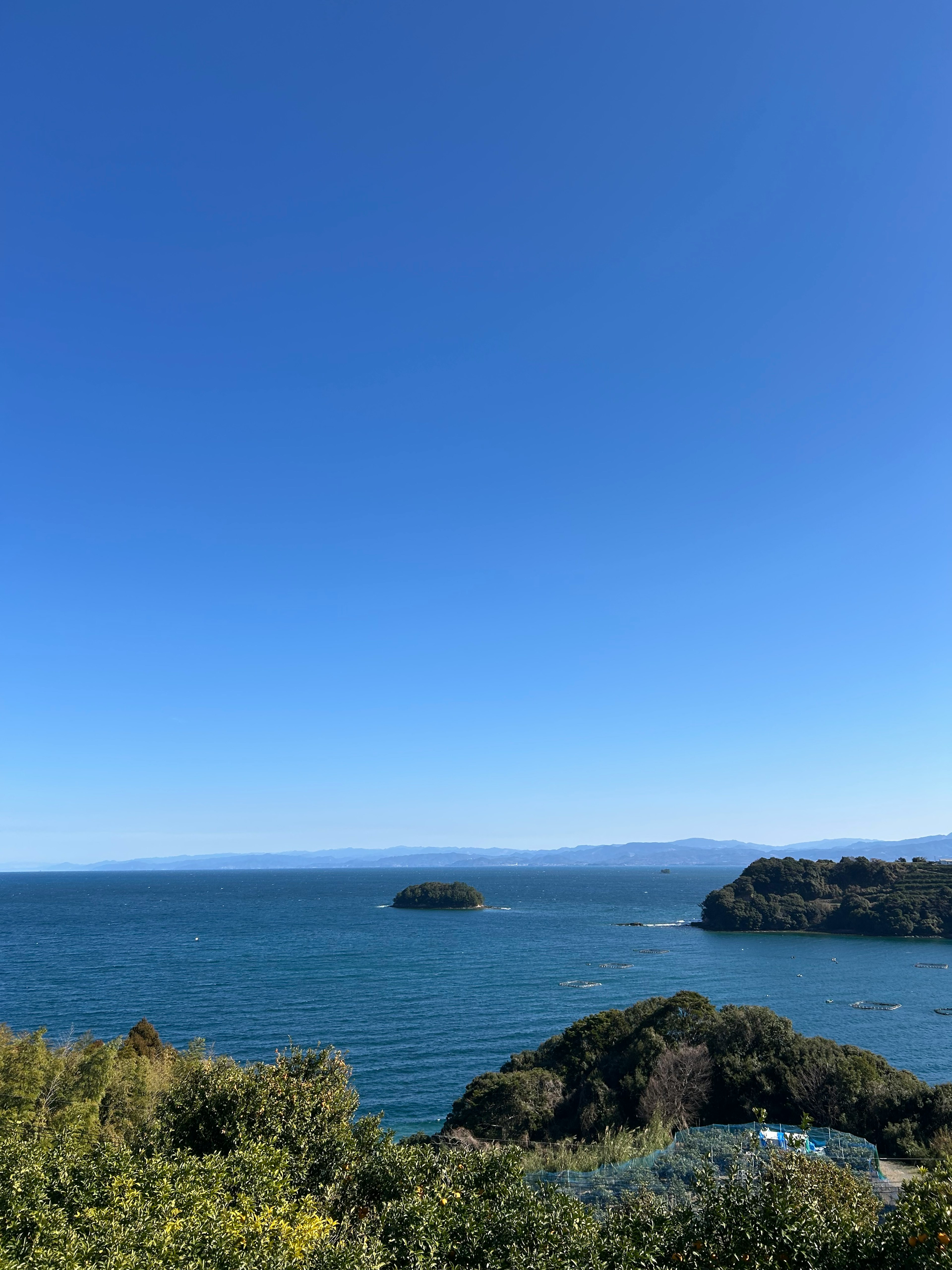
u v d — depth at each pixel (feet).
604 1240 36.73
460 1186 43.86
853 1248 33.01
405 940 530.68
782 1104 116.06
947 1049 235.81
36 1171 44.62
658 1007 153.17
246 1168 45.29
